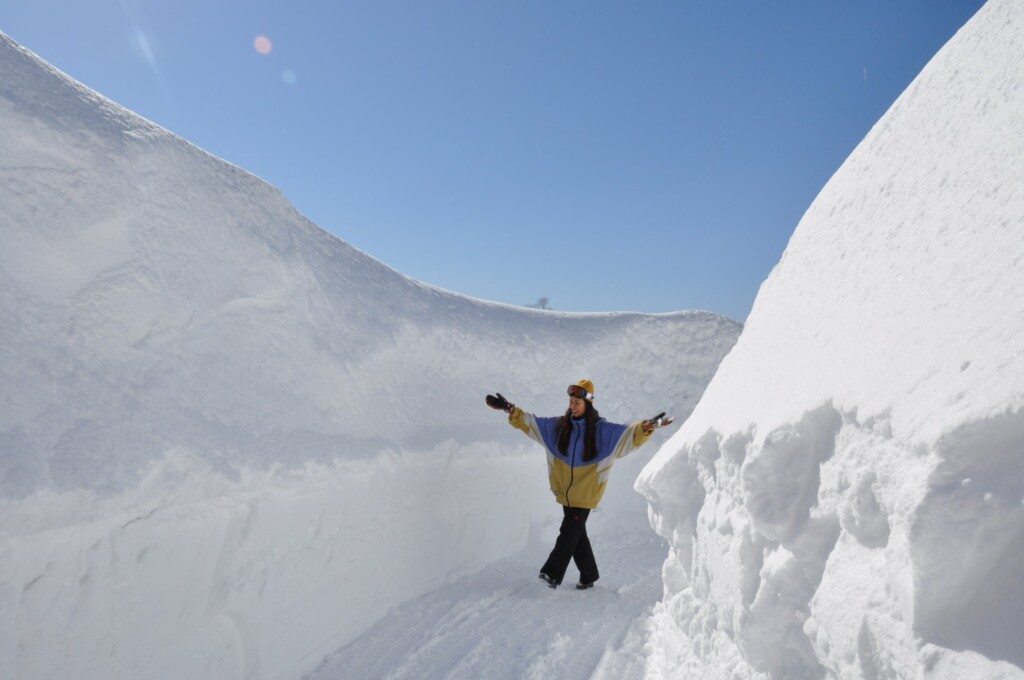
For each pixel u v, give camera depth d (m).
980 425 1.21
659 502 3.25
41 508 1.98
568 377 6.55
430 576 4.21
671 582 3.27
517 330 6.48
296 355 3.52
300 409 3.36
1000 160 1.83
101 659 2.14
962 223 1.83
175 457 2.48
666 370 7.45
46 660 1.98
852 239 2.62
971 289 1.57
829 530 1.68
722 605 2.26
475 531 4.77
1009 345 1.29
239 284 3.36
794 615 1.75
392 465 3.89
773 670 1.84
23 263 2.42
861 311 2.10
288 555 2.98
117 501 2.20
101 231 2.72
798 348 2.42
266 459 2.90
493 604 4.09
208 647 2.54
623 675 3.15
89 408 2.32
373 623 3.62
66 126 2.79
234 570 2.68
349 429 3.68
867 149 3.09
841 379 1.83
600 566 5.15
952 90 2.45
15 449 2.03
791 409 1.99
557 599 4.25
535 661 3.28
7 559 1.89
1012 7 2.35
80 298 2.54
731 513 2.27
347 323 4.12
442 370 5.10
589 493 4.47
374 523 3.68
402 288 5.15
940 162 2.21
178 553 2.43
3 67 2.76
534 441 5.79
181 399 2.70
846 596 1.45
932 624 1.19
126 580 2.23
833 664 1.49
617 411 6.96
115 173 2.87
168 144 3.28
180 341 2.86
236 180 3.74
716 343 7.80
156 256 2.93
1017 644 1.05
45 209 2.57
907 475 1.34
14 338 2.25
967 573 1.17
